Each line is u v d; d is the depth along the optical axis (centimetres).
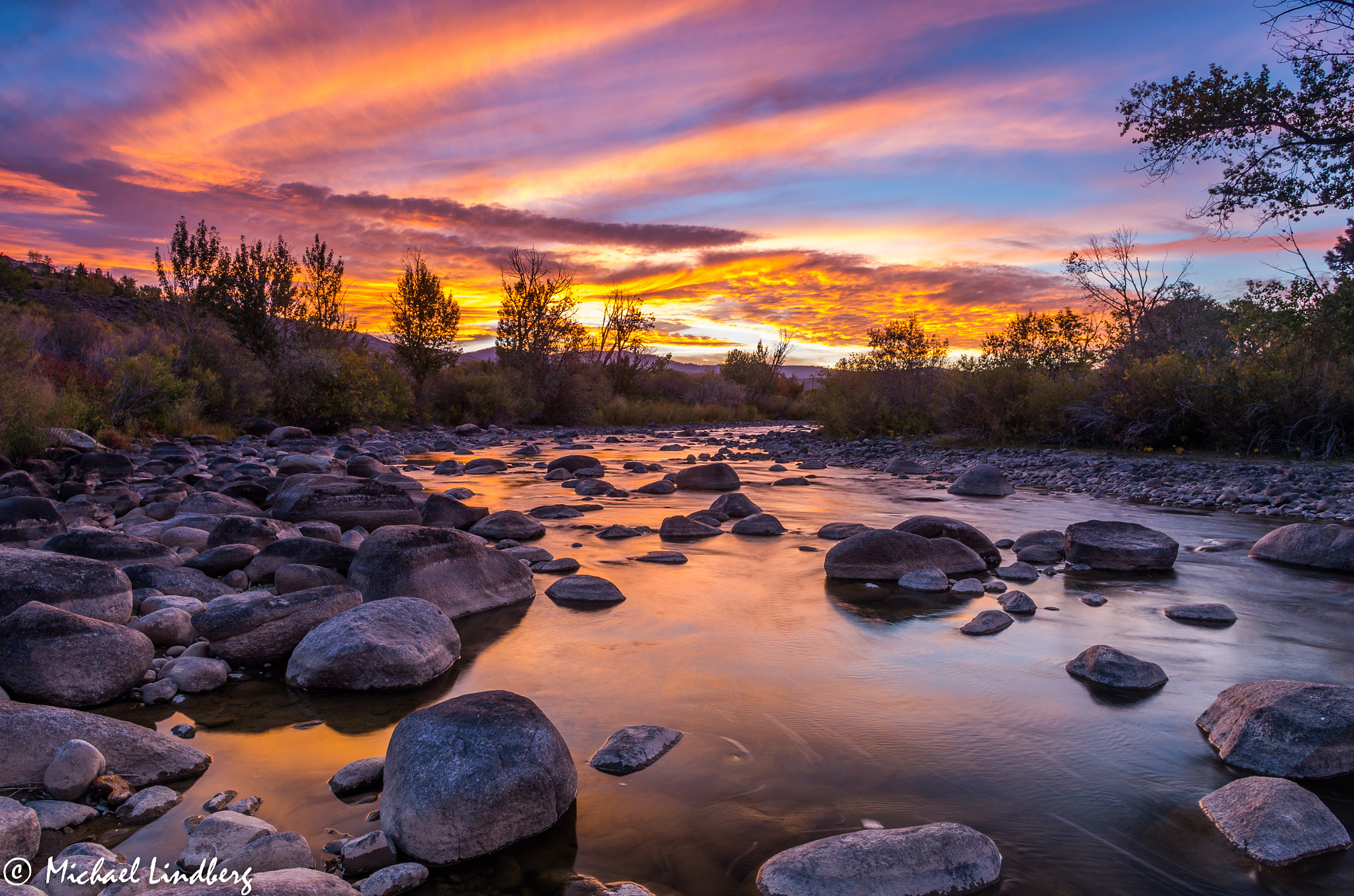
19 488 819
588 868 250
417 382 2880
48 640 365
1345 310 1346
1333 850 258
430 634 431
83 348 1845
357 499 766
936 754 331
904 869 238
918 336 2319
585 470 1413
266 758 325
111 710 370
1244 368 1566
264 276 2369
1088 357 2092
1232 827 268
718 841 265
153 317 2544
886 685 410
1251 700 340
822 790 300
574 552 730
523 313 3189
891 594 593
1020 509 1031
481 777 261
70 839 257
